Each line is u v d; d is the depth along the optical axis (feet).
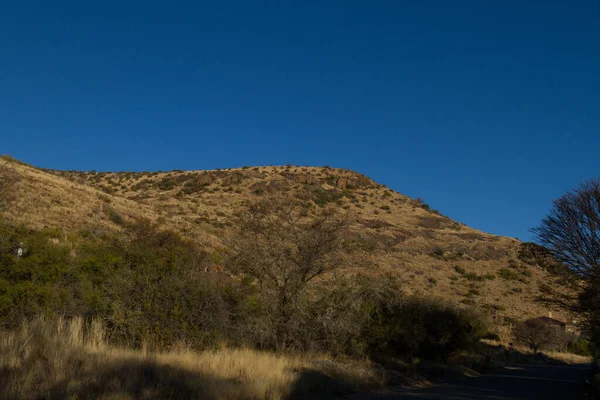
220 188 283.79
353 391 42.37
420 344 76.79
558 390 55.62
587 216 58.80
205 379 30.94
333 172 356.79
